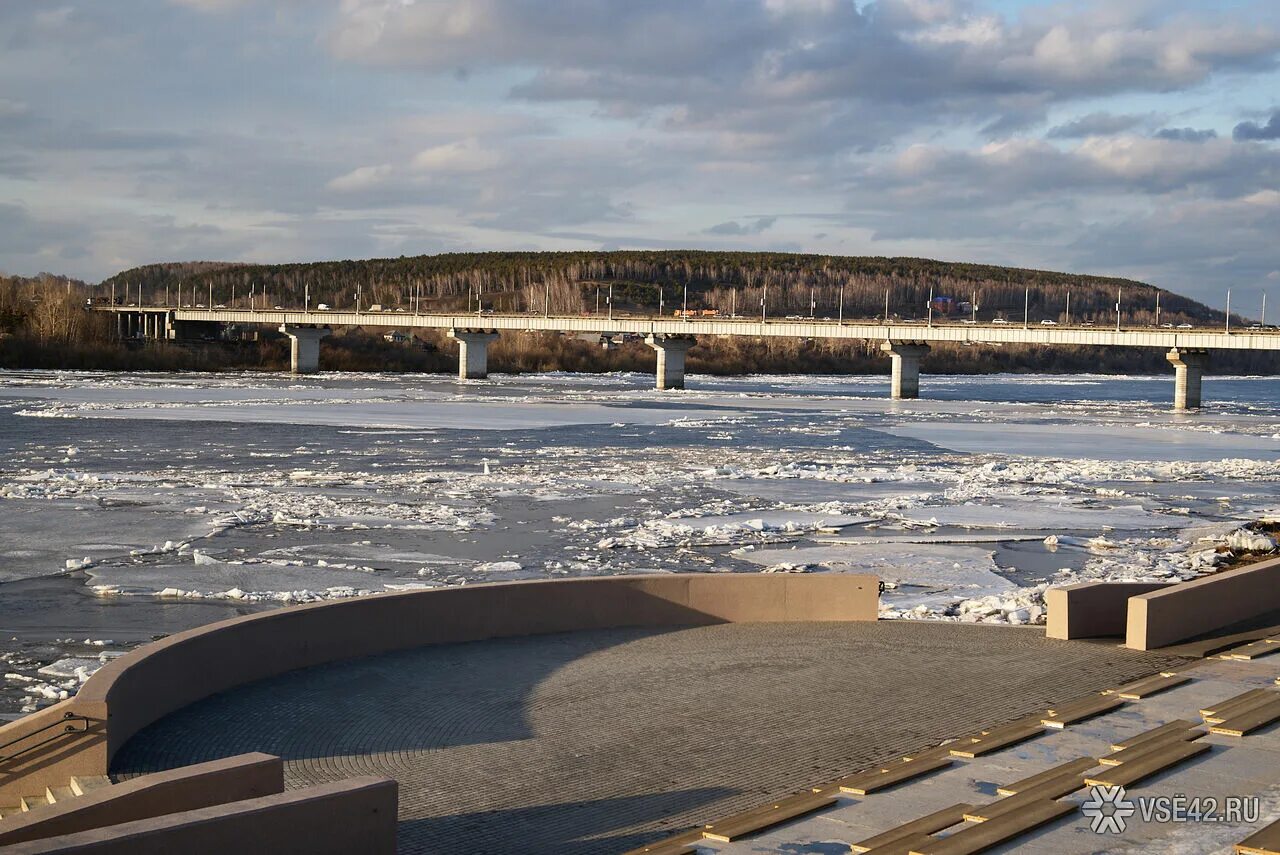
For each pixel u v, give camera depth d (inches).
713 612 1053.8
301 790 504.4
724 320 6953.7
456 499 2273.6
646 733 735.1
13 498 2183.8
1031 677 871.1
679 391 6963.6
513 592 986.7
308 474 2596.0
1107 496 2496.3
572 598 1012.5
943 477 2770.7
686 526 1958.7
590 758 687.1
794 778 651.5
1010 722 757.3
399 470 2751.0
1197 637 1003.9
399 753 693.9
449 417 4446.4
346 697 800.3
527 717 765.9
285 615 857.5
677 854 528.1
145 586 1437.0
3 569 1537.9
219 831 465.7
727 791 631.8
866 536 1914.4
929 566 1626.5
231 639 814.5
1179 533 1996.8
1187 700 798.5
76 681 1045.8
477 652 931.3
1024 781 617.3
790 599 1070.4
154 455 2960.1
